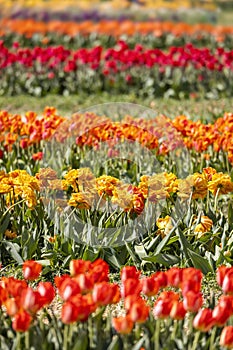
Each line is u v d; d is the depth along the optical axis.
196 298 5.21
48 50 20.66
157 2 41.75
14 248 8.43
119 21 36.41
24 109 18.83
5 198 9.62
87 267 5.71
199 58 20.31
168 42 29.22
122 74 21.28
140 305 5.08
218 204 9.96
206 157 10.90
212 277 8.09
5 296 5.52
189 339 5.56
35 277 5.81
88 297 5.33
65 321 5.00
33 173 10.82
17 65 21.66
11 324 5.85
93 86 21.30
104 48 28.34
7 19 33.62
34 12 35.66
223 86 20.88
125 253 8.59
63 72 21.52
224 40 28.69
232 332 5.10
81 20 36.06
